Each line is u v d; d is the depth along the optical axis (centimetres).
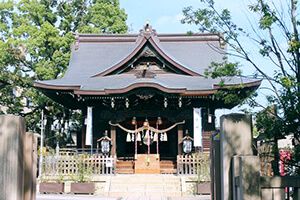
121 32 3694
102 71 2784
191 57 3072
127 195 2017
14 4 3491
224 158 608
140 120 2692
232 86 806
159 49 2664
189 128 2702
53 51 3431
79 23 3647
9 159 583
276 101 720
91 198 1833
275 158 766
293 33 766
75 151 2562
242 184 519
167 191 2073
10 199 574
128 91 2452
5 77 3359
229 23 839
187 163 2316
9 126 591
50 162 2239
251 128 613
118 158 2728
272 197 544
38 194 2027
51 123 3509
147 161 2553
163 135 2614
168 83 2575
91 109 2606
